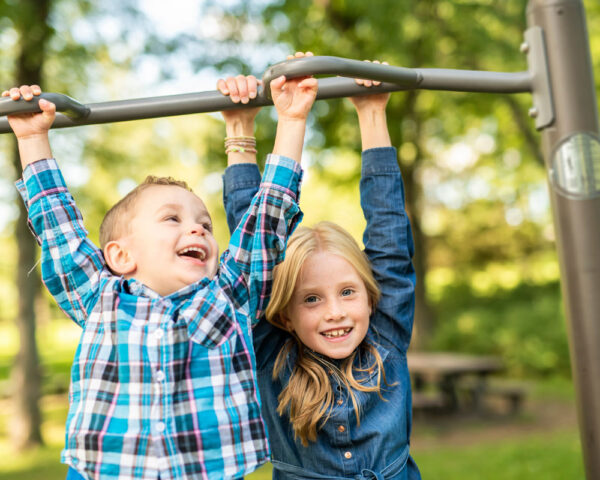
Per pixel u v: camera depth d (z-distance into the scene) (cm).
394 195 141
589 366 120
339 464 127
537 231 1567
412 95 862
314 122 824
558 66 124
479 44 686
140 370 106
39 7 655
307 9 750
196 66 710
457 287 1312
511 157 1138
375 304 139
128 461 102
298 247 131
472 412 702
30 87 116
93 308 114
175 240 117
